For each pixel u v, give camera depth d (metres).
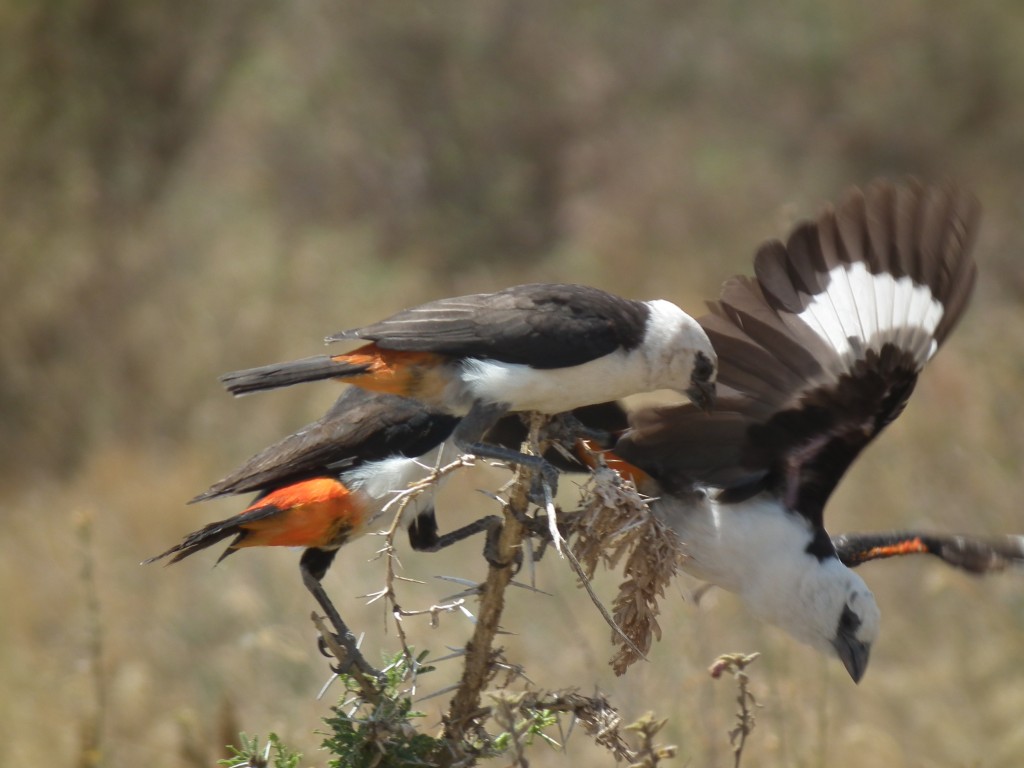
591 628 11.05
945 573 11.99
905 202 7.67
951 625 12.28
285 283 19.77
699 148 23.00
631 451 7.99
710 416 7.77
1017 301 19.59
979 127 23.81
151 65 23.17
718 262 20.80
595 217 21.72
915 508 13.62
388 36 23.64
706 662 9.77
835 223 7.66
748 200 21.97
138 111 22.89
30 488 16.53
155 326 18.86
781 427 7.82
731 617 10.97
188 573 13.39
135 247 20.52
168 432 17.39
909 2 25.09
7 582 13.45
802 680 10.66
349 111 22.92
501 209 22.36
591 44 24.52
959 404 15.35
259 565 12.29
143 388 18.03
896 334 7.55
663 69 24.38
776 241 7.65
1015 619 12.05
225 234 20.83
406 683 7.31
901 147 23.39
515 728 6.16
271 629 10.95
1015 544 8.50
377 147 22.62
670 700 9.58
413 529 8.62
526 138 23.41
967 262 7.64
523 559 6.59
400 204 22.27
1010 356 15.88
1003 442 14.17
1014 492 13.51
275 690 10.62
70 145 22.09
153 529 14.64
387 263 20.94
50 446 17.52
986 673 11.68
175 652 11.82
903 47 24.53
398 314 7.33
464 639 11.38
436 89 23.41
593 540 6.18
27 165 21.64
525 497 6.42
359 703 6.59
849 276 7.67
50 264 20.05
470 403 7.23
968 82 24.14
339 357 7.37
